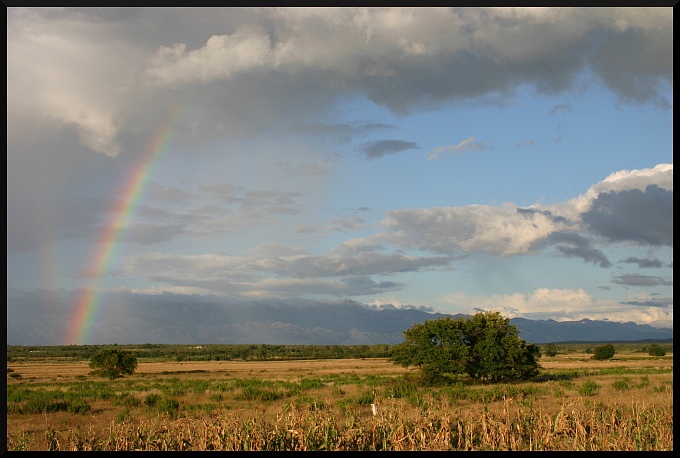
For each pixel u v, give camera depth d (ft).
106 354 234.99
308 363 432.25
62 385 189.57
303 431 54.19
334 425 55.62
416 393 113.60
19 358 636.48
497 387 128.06
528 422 59.00
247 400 117.39
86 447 54.65
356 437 53.62
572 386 131.64
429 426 53.88
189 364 440.86
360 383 160.15
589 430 60.08
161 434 58.03
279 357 614.34
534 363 160.15
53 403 102.37
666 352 504.43
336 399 111.96
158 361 545.44
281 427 56.90
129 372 237.86
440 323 155.33
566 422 55.01
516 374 155.74
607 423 56.44
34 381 221.87
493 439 53.06
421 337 153.89
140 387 166.91
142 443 55.93
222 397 123.03
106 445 55.57
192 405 105.09
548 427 52.70
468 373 156.15
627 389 119.65
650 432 53.62
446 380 151.23
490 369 152.66
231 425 55.62
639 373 189.26
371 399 100.01
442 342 155.43
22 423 81.92
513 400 95.35
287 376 232.94
